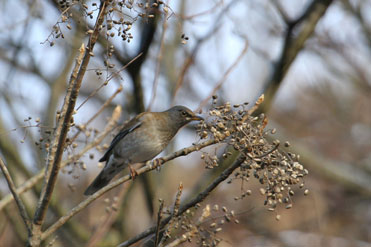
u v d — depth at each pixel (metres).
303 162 18.56
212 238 6.07
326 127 23.06
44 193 6.38
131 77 10.37
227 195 15.66
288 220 17.86
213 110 6.25
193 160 21.19
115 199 9.18
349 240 18.59
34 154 12.01
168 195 12.54
